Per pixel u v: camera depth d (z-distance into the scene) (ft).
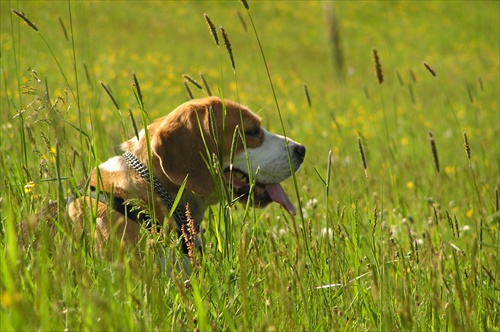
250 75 107.34
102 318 14.42
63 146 24.97
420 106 89.45
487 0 181.68
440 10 174.50
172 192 25.08
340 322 19.26
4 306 15.20
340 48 37.22
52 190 25.64
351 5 171.53
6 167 25.23
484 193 36.55
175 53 111.14
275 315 18.26
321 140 65.05
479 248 22.99
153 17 133.28
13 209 22.13
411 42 151.43
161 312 16.83
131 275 18.49
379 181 40.27
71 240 17.39
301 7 166.20
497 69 127.13
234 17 149.48
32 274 16.98
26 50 66.59
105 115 42.91
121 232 22.53
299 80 110.22
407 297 17.60
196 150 25.03
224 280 19.39
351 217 26.43
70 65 67.00
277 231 26.84
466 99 94.17
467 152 22.98
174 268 18.90
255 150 26.89
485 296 20.76
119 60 89.81
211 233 23.18
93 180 24.45
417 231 30.68
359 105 91.91
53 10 96.89
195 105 25.71
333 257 20.11
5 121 34.78
